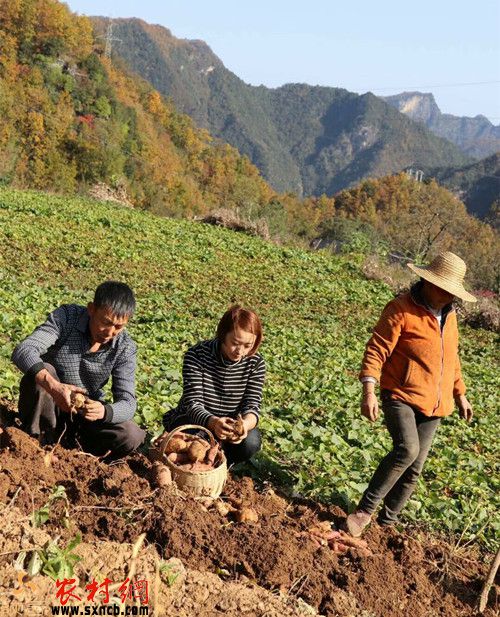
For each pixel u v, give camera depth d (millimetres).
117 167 97312
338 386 11852
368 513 6008
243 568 4832
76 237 24016
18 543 4199
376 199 130625
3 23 123125
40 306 13586
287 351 14367
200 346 6188
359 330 19500
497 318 23594
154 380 9734
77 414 5980
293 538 5305
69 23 134875
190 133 163875
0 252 20016
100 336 5609
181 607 4266
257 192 145500
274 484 7070
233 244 28141
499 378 16641
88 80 134375
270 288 22672
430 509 7469
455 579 5789
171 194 117312
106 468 5527
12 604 3787
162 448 5664
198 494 5477
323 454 8125
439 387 6066
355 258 29594
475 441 11062
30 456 5246
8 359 9078
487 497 8359
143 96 165750
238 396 6227
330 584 4977
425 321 6031
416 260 32969
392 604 5117
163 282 20359
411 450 5910
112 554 4430
